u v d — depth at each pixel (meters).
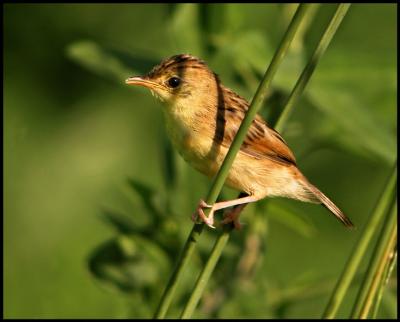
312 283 11.75
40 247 16.08
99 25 15.95
